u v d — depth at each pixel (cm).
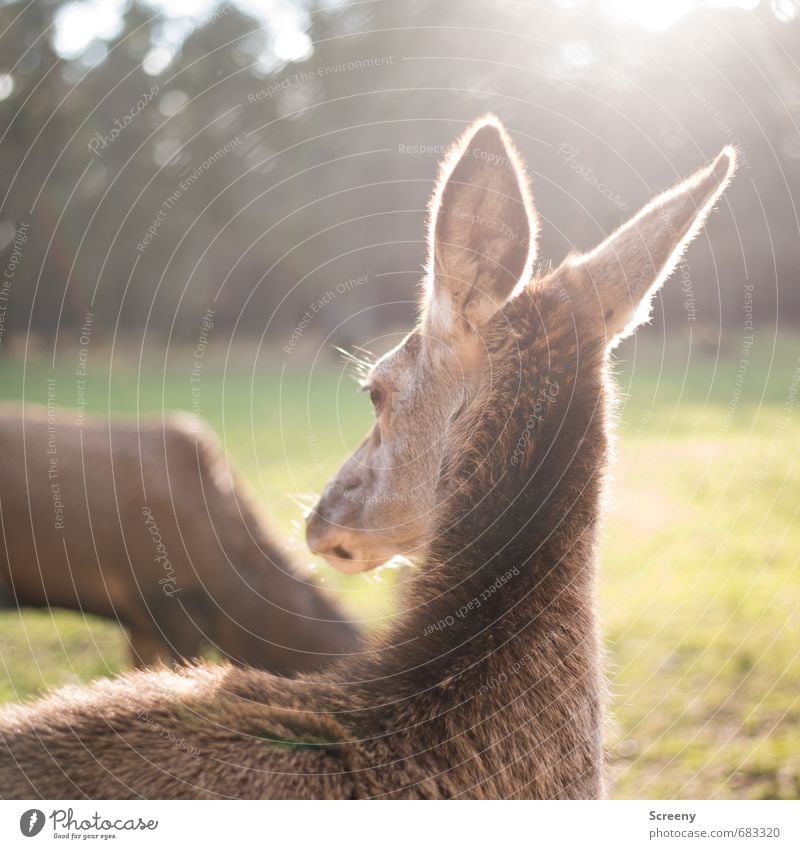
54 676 581
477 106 1142
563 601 204
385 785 185
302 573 527
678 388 1786
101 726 191
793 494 1026
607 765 266
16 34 1667
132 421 577
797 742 471
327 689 202
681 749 469
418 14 1237
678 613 683
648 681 561
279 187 1902
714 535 883
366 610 589
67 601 592
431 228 225
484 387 219
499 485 205
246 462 1205
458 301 220
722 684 549
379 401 254
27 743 189
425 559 214
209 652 545
